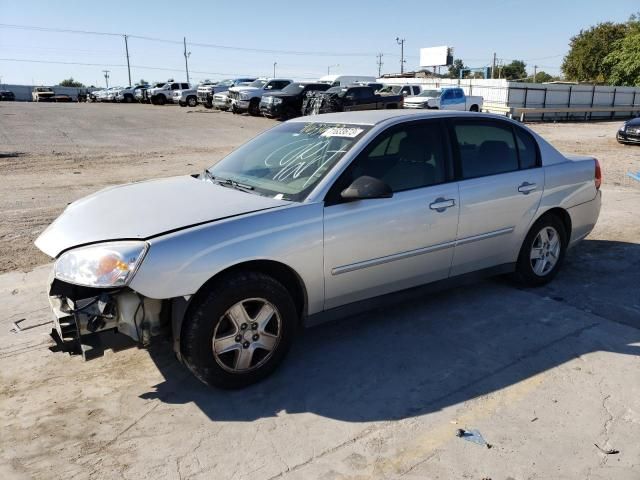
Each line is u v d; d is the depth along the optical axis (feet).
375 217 12.45
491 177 14.87
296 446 9.55
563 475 8.80
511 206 15.26
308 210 11.60
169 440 9.74
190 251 10.23
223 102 103.65
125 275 9.80
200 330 10.45
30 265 19.02
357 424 10.16
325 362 12.42
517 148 15.88
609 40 190.49
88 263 10.02
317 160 12.87
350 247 12.17
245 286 10.75
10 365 12.32
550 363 12.32
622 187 35.12
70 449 9.51
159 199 12.19
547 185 16.11
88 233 10.76
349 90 80.23
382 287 13.14
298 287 12.06
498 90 116.57
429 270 13.93
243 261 10.74
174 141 62.03
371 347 13.12
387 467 9.01
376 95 82.79
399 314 15.01
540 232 16.39
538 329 14.03
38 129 69.15
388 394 11.13
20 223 24.58
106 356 12.74
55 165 43.01
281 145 14.38
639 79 156.56
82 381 11.69
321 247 11.73
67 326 10.27
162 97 134.10
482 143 15.10
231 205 11.58
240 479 8.76
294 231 11.34
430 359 12.53
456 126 14.58
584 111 114.11
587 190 17.38
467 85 124.67
